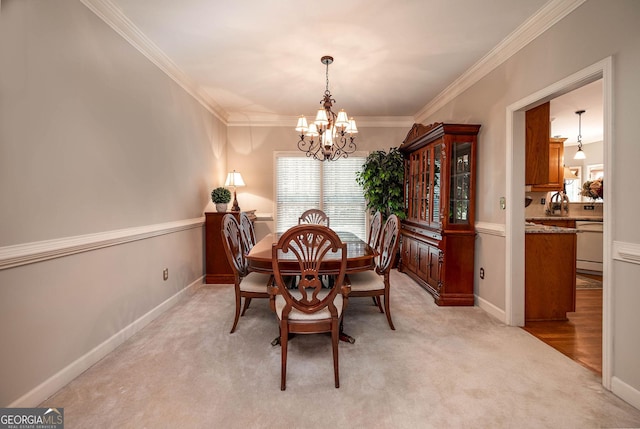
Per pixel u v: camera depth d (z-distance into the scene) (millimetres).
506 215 2648
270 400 1612
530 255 2732
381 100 4125
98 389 1707
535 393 1683
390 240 2613
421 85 3578
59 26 1736
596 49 1799
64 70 1772
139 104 2510
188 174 3467
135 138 2455
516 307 2617
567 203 4391
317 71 3176
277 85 3570
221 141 4645
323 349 2178
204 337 2365
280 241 1708
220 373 1869
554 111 4312
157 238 2791
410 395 1658
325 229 1703
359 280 2576
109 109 2152
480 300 3049
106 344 2100
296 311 1806
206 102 3961
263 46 2656
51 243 1671
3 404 1441
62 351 1746
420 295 3434
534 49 2314
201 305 3094
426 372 1884
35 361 1586
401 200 4492
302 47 2680
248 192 4969
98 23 2037
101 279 2062
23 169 1531
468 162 3125
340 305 2029
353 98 4039
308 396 1646
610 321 1688
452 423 1449
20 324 1514
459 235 3098
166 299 2957
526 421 1466
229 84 3539
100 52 2061
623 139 1633
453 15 2211
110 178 2160
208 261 3893
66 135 1788
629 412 1527
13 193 1480
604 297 1734
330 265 2150
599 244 4367
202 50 2719
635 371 1574
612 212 1684
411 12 2174
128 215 2367
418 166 3832
